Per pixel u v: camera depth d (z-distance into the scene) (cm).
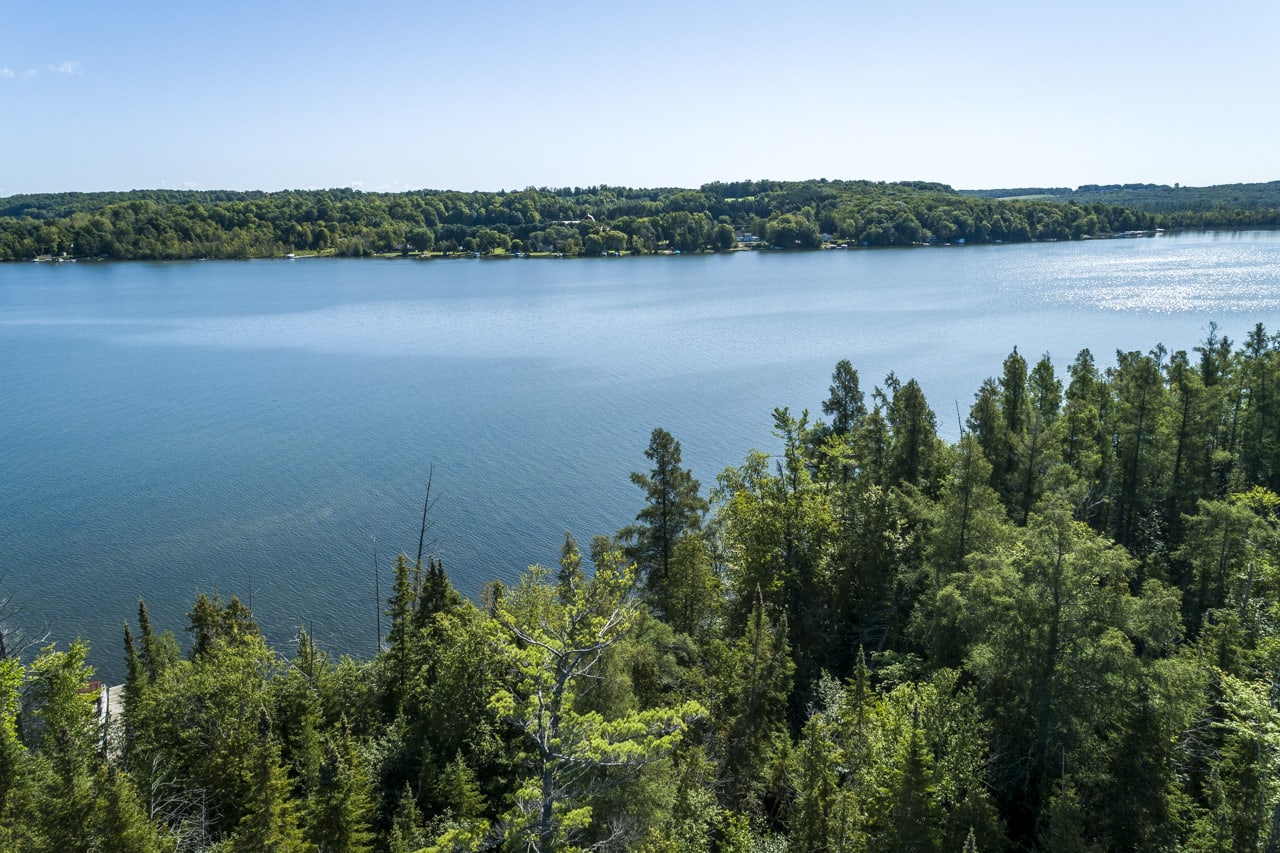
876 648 4938
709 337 17075
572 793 2544
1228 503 5084
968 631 3784
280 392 13488
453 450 10256
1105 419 6950
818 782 3062
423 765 3756
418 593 6425
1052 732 3266
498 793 3800
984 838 2958
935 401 11212
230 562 7494
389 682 4831
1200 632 4056
